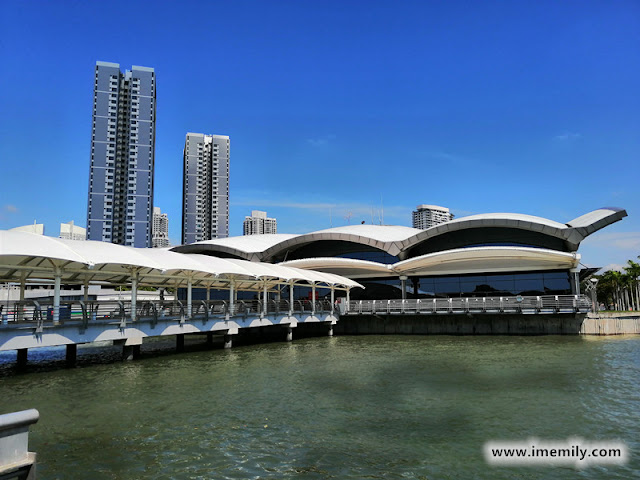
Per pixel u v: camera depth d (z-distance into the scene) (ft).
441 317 147.13
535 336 134.10
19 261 88.02
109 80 410.11
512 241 176.96
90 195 396.37
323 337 147.13
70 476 35.65
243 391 63.62
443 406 55.11
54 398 59.98
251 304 130.52
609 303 314.96
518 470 36.45
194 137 569.23
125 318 89.25
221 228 564.71
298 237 194.90
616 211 158.51
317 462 38.19
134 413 52.70
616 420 48.98
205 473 36.14
